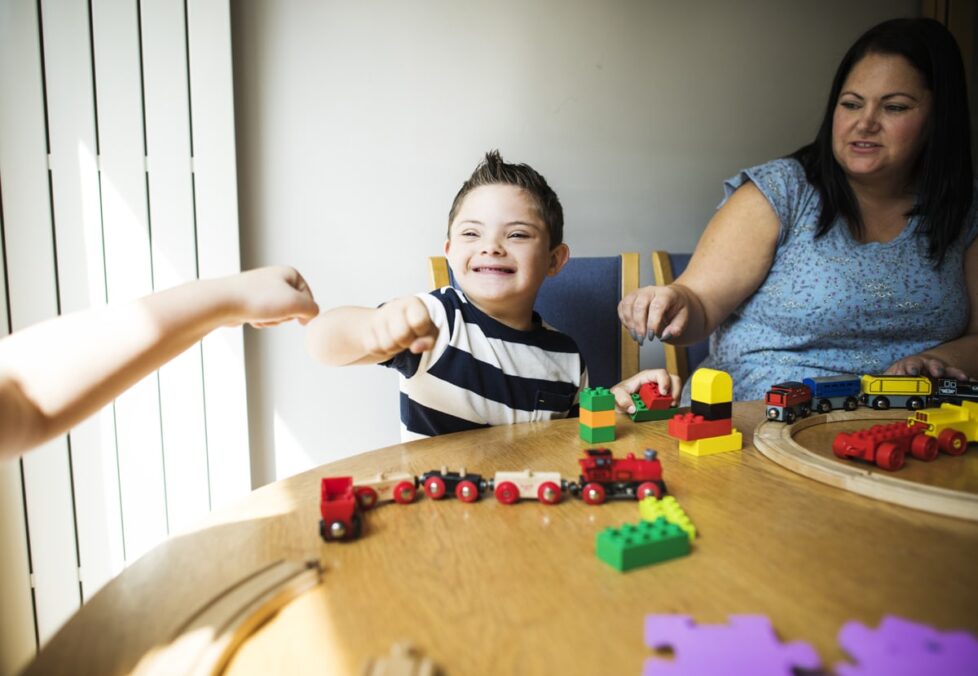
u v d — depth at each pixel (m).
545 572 0.42
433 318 0.97
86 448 1.22
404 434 0.98
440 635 0.34
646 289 1.02
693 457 0.66
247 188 1.35
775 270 1.20
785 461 0.63
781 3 1.79
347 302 1.45
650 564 0.42
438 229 1.50
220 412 1.30
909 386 0.86
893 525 0.49
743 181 1.24
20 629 1.20
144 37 1.19
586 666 0.31
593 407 0.71
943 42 1.05
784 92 1.83
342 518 0.46
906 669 0.30
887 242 1.16
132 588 0.40
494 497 0.56
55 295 1.19
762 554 0.44
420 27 1.44
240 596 0.37
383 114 1.43
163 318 0.48
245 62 1.32
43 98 1.15
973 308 1.20
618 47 1.63
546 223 1.01
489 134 1.53
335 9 1.37
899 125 1.04
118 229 1.21
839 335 1.17
